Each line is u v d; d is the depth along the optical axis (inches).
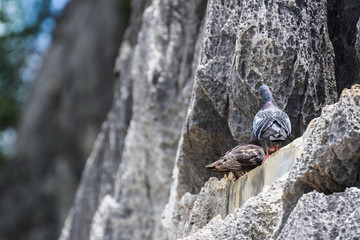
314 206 608.1
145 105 1264.8
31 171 2854.3
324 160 630.5
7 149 3312.0
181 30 1261.1
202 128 925.8
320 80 830.5
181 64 1250.6
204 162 971.9
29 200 2822.3
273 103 780.0
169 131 1254.3
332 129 625.3
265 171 746.2
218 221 754.2
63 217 2763.3
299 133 828.6
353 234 573.0
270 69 821.9
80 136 2815.0
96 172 1702.8
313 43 832.9
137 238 1325.0
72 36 2997.0
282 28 821.9
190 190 994.7
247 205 719.1
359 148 612.4
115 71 1678.2
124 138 1557.6
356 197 590.6
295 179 650.8
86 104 2839.6
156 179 1291.8
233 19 895.7
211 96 893.2
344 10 857.5
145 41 1343.5
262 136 746.2
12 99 3331.7
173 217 970.7
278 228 658.8
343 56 848.9
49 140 2876.5
